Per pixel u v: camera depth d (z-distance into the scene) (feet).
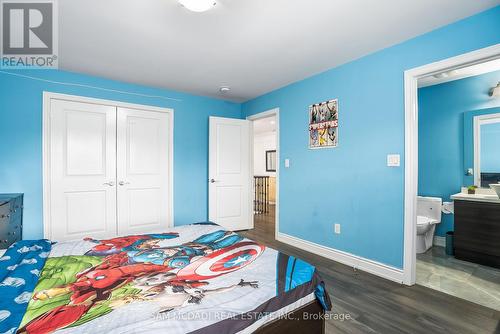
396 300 6.74
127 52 8.58
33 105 9.86
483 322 5.79
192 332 2.90
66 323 2.91
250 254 5.27
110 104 11.48
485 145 10.27
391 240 7.98
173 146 13.20
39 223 9.90
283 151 12.26
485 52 6.15
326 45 8.04
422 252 10.46
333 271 8.64
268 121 20.44
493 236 8.91
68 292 3.66
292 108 11.78
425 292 7.18
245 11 6.28
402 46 7.77
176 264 4.75
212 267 4.62
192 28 7.07
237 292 3.74
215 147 14.02
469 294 7.06
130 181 12.08
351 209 9.17
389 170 8.04
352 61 9.18
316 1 5.89
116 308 3.25
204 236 6.63
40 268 4.49
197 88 12.66
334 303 6.58
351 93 9.20
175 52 8.59
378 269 8.29
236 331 3.20
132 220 12.13
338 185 9.63
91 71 10.39
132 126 12.11
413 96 7.55
